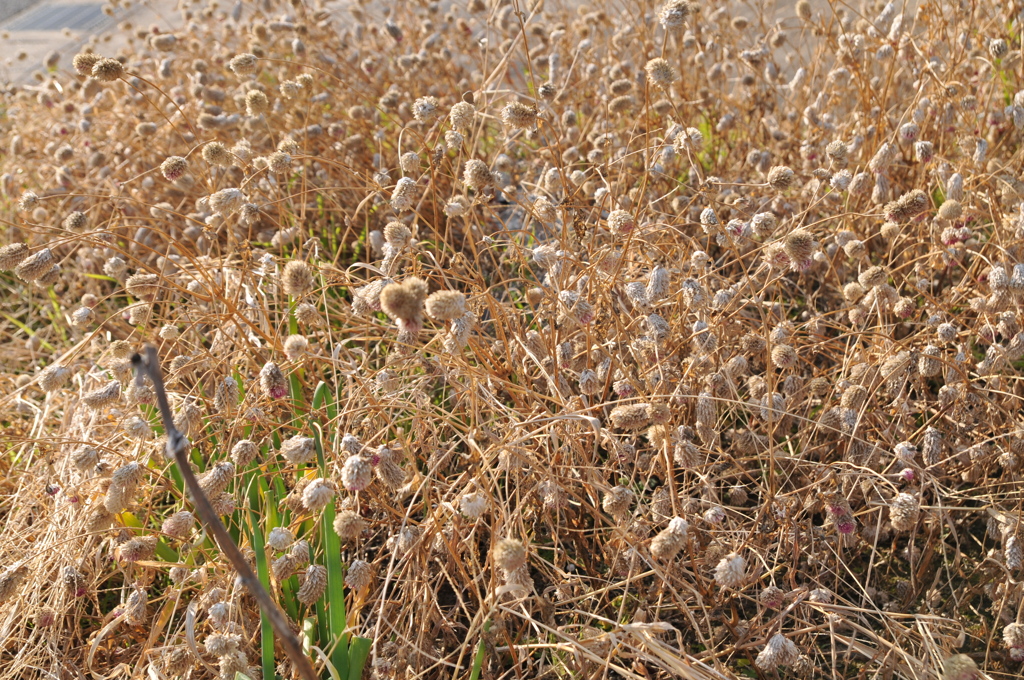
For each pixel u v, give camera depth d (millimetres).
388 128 5062
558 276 3242
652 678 2525
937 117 3852
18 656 2568
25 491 3184
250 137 4582
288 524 2785
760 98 4727
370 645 2316
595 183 3805
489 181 3076
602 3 5668
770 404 2580
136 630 2789
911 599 2770
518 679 2475
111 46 8836
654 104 4133
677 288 3393
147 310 3119
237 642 2256
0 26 11156
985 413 3131
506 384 2754
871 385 2871
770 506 2746
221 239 4453
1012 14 4246
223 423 3145
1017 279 2900
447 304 2283
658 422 2348
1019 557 2500
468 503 2238
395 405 2854
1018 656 2414
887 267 3355
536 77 5473
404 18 6184
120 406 3324
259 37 4703
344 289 4270
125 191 4871
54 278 3084
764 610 2607
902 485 2852
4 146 5922
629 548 2566
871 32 4898
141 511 3166
